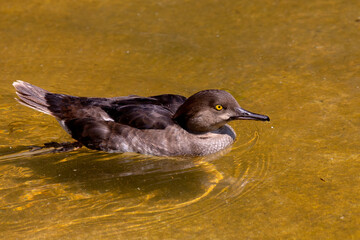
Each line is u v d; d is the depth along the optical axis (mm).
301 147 11523
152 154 11664
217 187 10422
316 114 12648
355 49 15461
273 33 16609
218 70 14844
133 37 16578
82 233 9086
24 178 10766
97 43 16250
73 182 10664
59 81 14258
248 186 10375
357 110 12672
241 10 18109
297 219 9328
